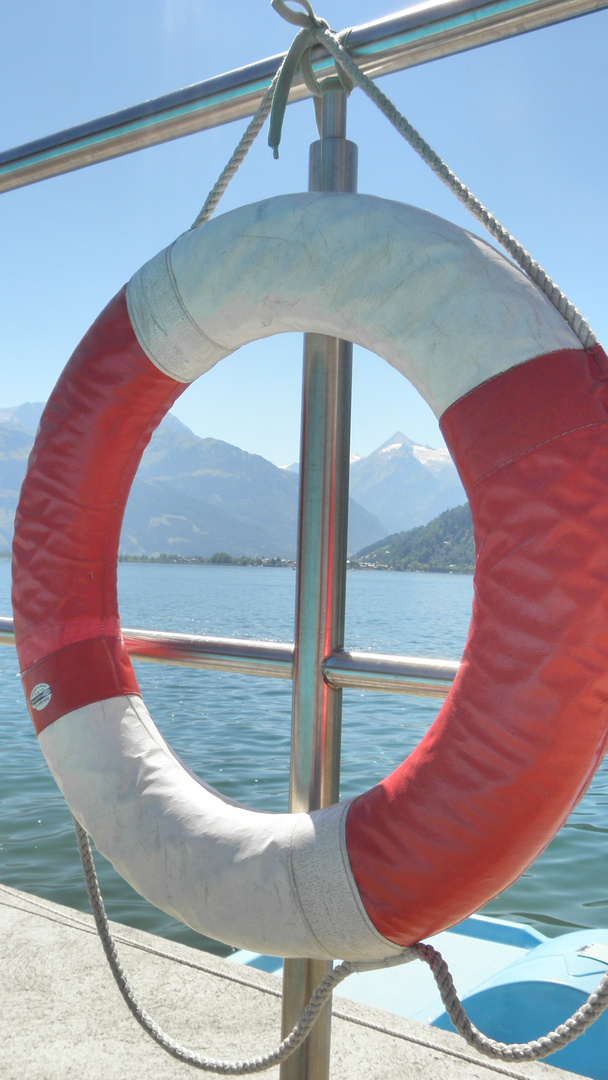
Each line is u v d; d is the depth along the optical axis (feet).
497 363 3.15
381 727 33.19
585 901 14.35
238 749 28.19
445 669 3.67
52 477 4.27
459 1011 3.09
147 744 3.84
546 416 3.02
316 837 3.24
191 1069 4.50
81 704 3.94
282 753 27.45
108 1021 4.93
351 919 3.13
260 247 3.66
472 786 2.98
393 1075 4.44
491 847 2.97
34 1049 4.66
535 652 2.91
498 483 3.07
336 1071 4.48
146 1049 4.66
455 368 3.22
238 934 3.29
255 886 3.25
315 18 3.96
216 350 4.02
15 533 4.36
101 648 4.10
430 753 3.13
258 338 3.90
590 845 17.72
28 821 19.42
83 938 5.94
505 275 3.27
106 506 4.28
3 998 5.17
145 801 3.63
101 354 4.25
